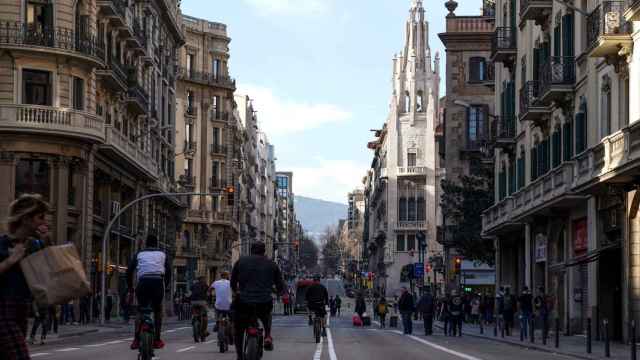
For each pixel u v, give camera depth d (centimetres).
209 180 10938
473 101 7919
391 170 13925
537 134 4631
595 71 3638
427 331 4375
